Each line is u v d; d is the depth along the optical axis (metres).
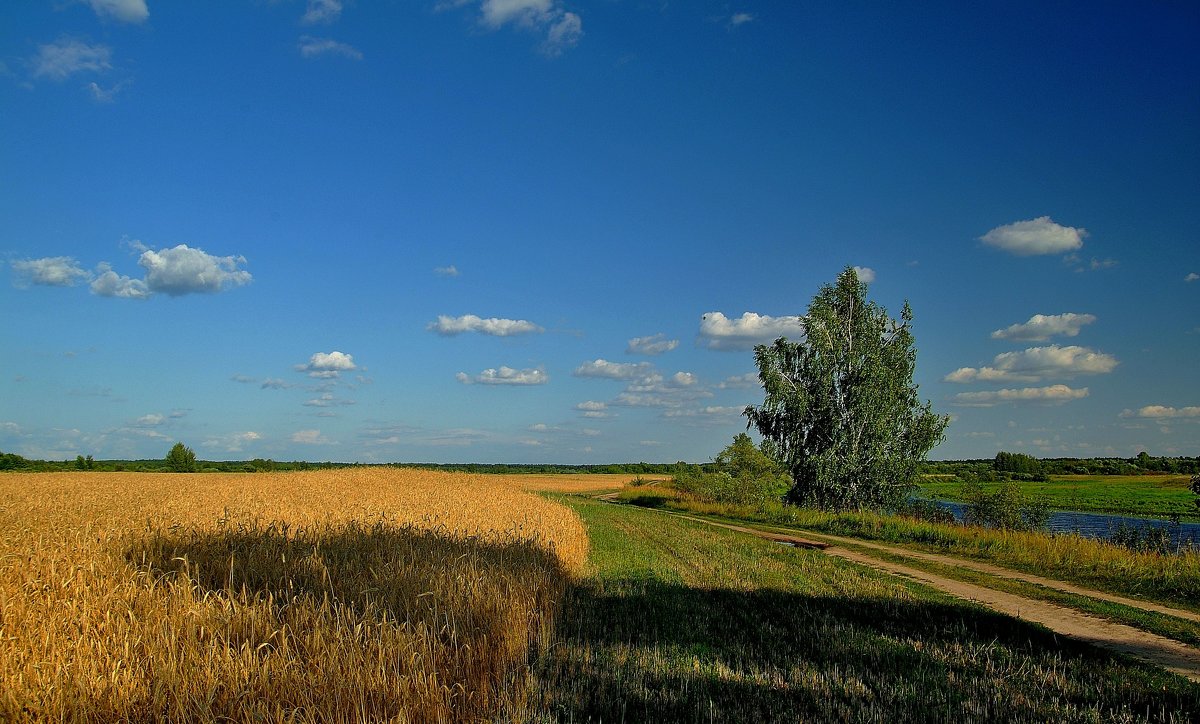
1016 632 11.86
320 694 6.64
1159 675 9.45
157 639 7.18
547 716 7.30
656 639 10.72
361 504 24.53
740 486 47.47
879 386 46.16
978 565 20.92
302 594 8.73
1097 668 9.74
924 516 39.97
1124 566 18.83
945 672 9.34
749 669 9.16
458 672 7.81
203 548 11.18
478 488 45.06
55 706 6.16
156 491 32.91
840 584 16.25
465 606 9.46
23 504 23.30
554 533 20.48
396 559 11.59
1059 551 21.62
